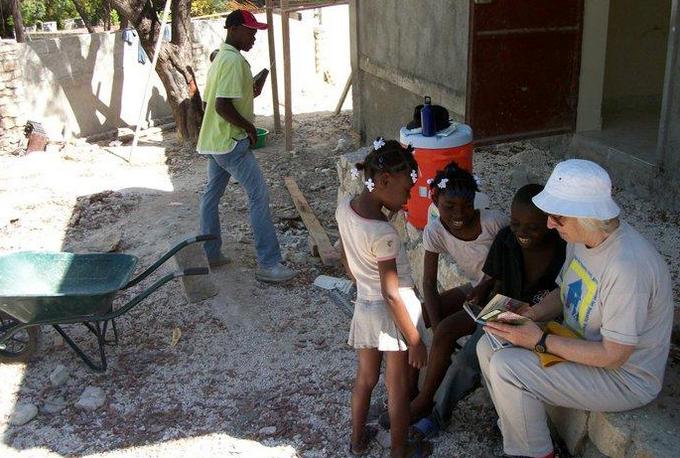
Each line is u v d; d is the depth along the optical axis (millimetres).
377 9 9461
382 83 9766
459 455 3660
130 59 12430
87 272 5000
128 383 4594
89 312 4496
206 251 6055
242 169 5605
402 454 3557
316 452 3840
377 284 3266
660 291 2816
